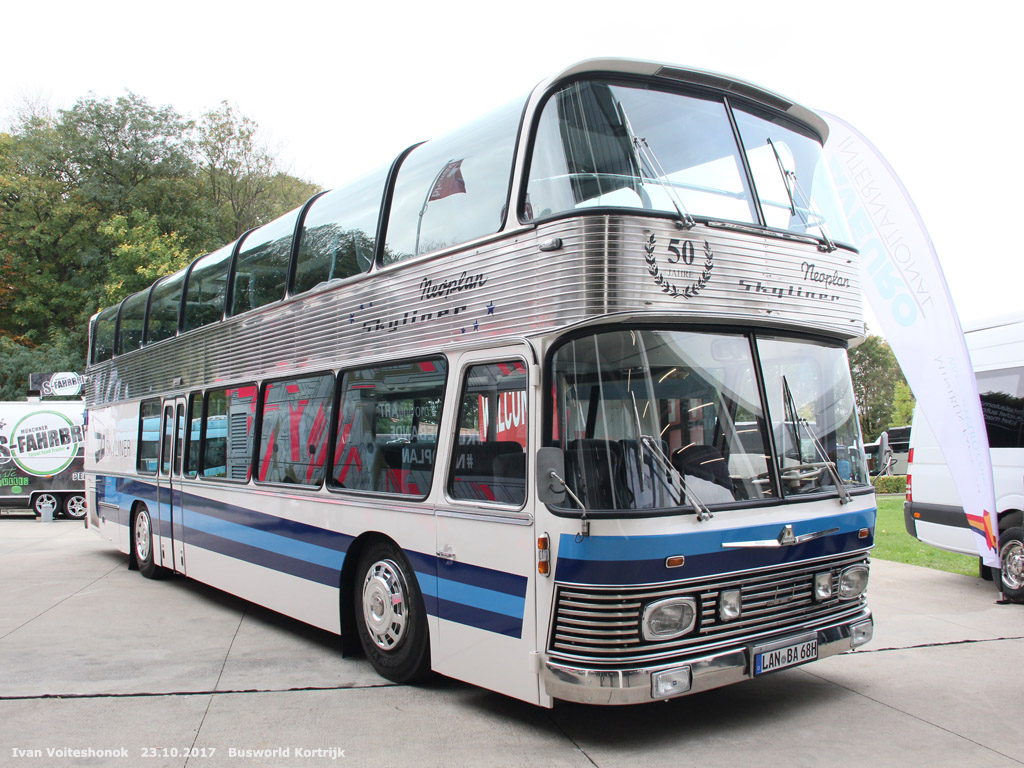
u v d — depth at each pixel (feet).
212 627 25.45
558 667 13.98
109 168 118.93
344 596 20.65
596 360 14.28
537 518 14.55
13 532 57.21
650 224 14.38
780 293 16.05
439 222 18.06
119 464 39.47
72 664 20.86
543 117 15.67
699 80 16.63
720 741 14.84
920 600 27.68
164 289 35.47
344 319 21.29
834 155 25.14
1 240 114.42
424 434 17.93
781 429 15.98
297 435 23.29
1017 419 28.22
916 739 14.89
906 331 24.00
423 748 14.70
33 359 104.88
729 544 14.47
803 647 15.43
